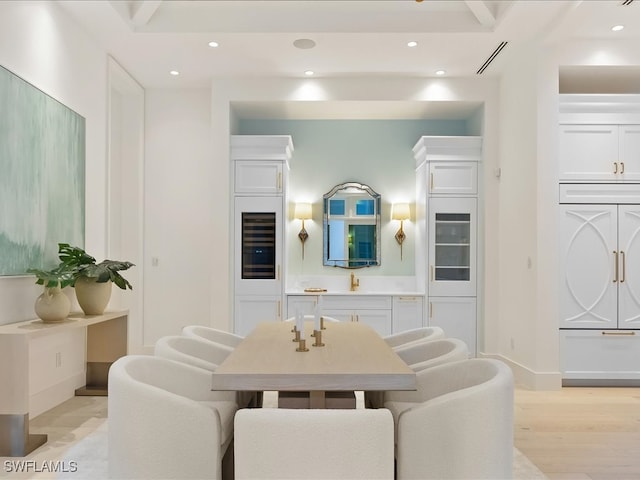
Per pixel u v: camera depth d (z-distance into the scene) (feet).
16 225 10.37
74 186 13.01
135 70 16.75
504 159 16.78
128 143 18.22
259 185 17.37
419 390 7.56
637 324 14.52
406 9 13.96
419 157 18.80
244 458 5.16
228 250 17.11
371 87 17.29
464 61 15.98
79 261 12.31
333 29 13.88
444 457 5.86
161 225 18.54
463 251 17.57
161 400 5.95
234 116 18.38
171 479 5.94
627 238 14.60
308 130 19.71
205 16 13.96
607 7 12.52
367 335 9.29
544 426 11.12
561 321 14.49
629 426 11.14
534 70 14.42
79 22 13.29
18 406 9.14
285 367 6.32
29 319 11.09
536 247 14.29
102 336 13.79
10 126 10.16
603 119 14.65
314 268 19.58
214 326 17.02
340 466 5.16
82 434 10.36
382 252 19.65
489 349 17.10
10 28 10.32
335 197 19.66
